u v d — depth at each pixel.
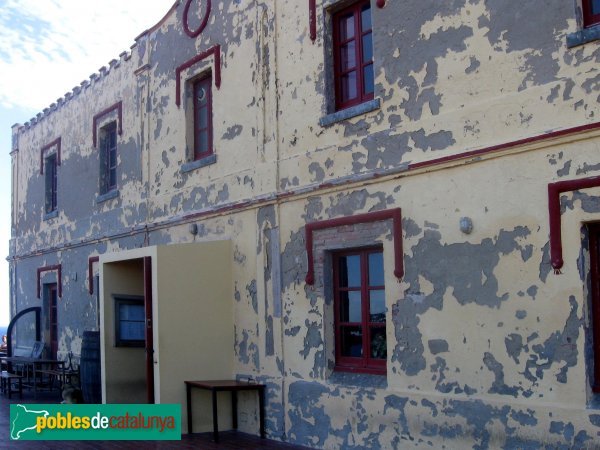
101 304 12.53
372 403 8.66
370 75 9.41
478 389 7.57
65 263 17.34
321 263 9.60
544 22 7.24
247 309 10.97
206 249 11.20
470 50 7.91
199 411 10.90
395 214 8.55
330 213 9.52
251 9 11.24
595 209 6.71
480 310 7.60
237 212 11.27
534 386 7.07
